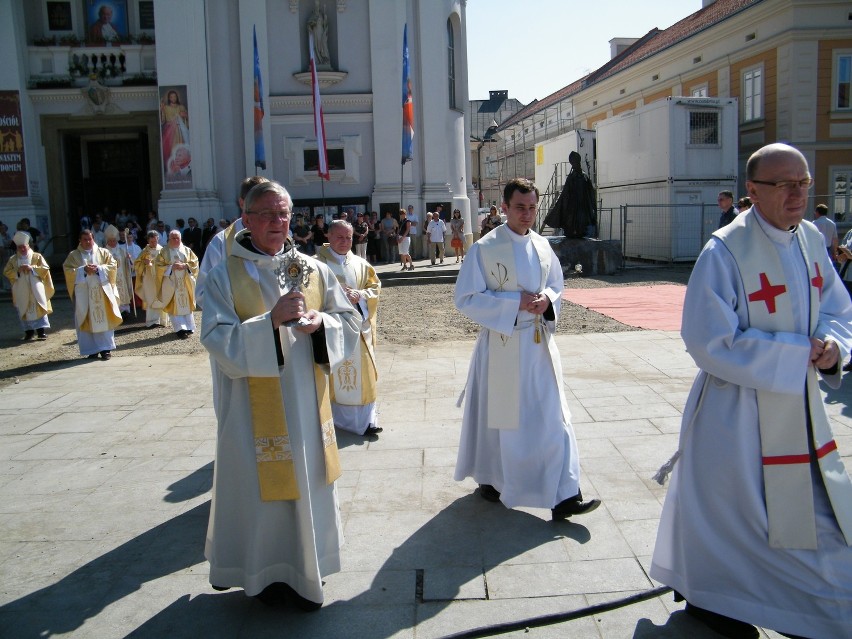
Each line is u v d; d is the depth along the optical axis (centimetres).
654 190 2175
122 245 1401
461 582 353
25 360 1026
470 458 450
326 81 2267
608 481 468
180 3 2170
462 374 798
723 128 2116
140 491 491
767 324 286
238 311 316
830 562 276
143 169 2405
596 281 1692
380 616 327
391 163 2292
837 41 2272
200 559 392
